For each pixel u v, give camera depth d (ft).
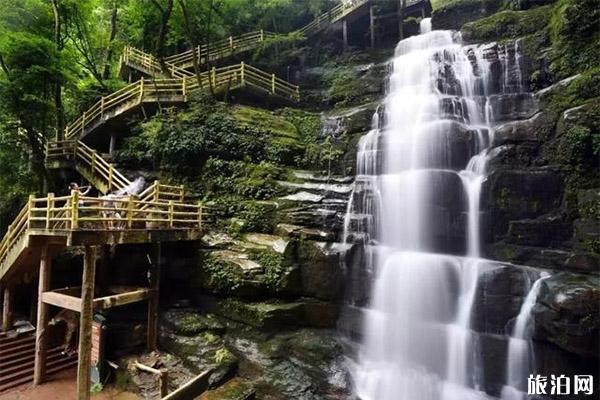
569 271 29.35
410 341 33.47
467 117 43.88
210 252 39.81
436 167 40.01
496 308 30.25
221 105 52.54
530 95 41.14
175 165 49.19
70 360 38.19
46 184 62.13
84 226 32.53
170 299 41.73
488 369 29.71
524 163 36.06
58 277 45.68
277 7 77.00
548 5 51.11
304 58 72.13
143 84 54.75
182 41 80.33
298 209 41.39
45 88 58.59
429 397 31.48
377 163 44.06
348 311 36.91
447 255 35.68
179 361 35.83
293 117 56.65
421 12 75.72
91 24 72.28
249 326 36.45
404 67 56.49
